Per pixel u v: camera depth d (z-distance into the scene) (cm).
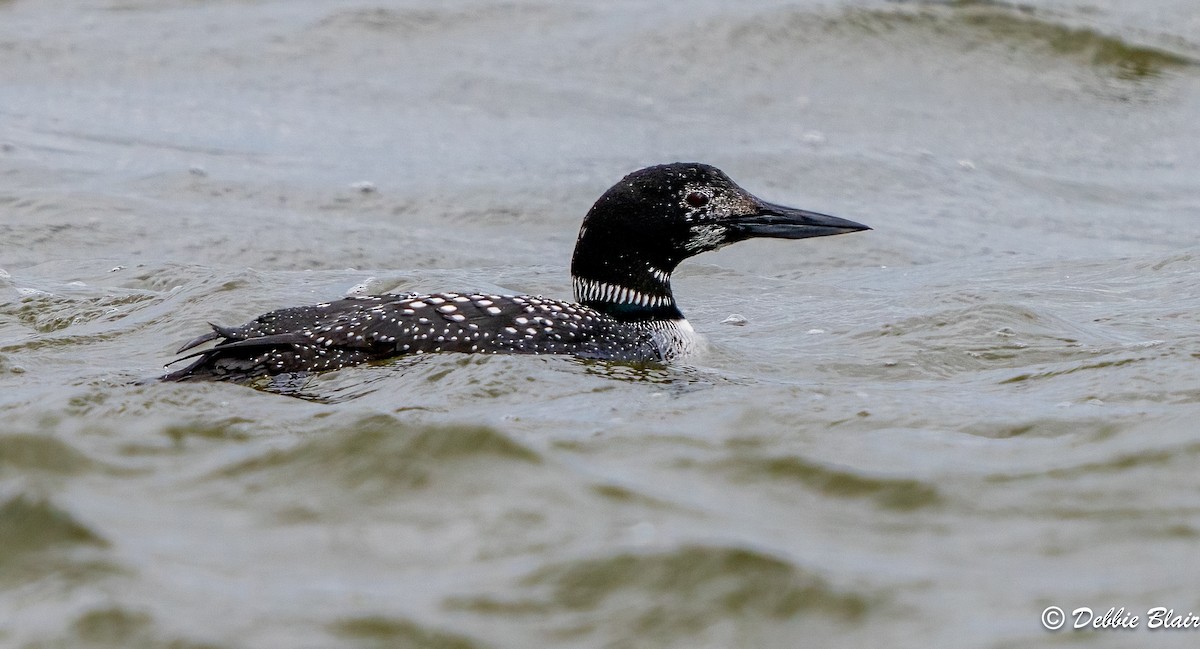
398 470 882
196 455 911
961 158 2212
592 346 1148
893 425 985
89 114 2266
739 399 1034
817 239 1855
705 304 1513
